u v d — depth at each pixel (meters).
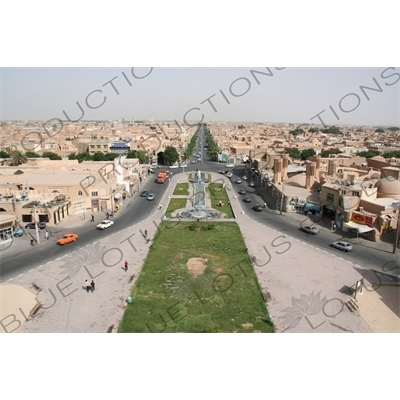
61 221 49.97
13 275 32.53
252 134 180.12
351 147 113.44
